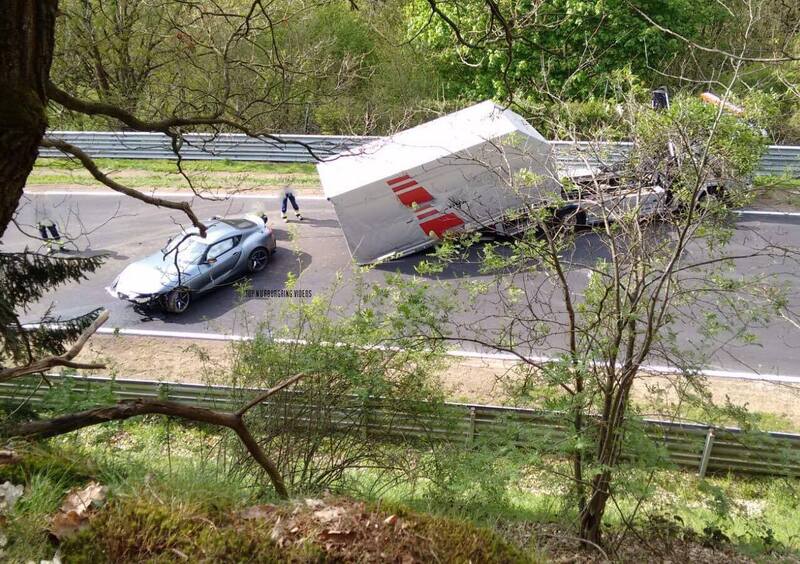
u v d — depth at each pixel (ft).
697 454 31.24
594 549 19.58
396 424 22.75
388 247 50.78
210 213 60.34
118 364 40.37
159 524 9.98
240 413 10.84
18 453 11.52
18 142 9.87
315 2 35.01
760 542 21.89
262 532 10.21
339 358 21.24
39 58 9.90
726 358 39.29
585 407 19.77
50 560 9.27
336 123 68.39
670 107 19.77
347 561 10.05
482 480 18.42
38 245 54.65
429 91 73.36
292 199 58.18
